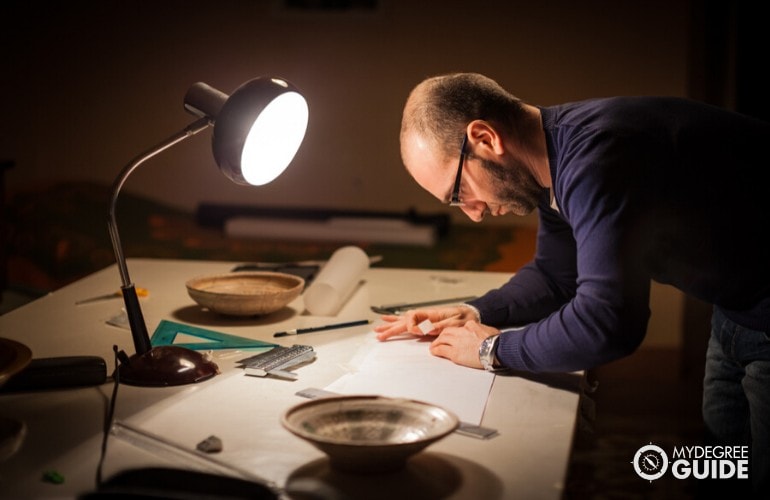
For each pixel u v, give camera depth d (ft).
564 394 5.10
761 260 5.09
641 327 4.79
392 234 16.30
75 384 5.14
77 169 18.65
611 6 16.87
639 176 4.75
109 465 4.03
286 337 6.25
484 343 5.47
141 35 18.13
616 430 12.21
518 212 5.62
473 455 4.22
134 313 5.40
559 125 5.16
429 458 4.17
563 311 5.04
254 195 18.31
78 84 18.39
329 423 4.14
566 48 17.10
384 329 6.27
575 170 4.81
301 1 17.70
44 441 4.33
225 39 18.01
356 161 18.01
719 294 5.28
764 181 5.02
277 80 5.21
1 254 12.66
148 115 18.37
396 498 3.75
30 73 18.40
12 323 6.50
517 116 5.34
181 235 16.88
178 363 5.30
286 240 16.57
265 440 4.36
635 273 4.72
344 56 17.71
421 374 5.39
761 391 5.52
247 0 17.80
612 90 17.12
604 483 10.33
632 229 4.68
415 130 5.46
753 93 13.21
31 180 18.69
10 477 3.91
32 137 18.58
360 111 17.84
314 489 3.81
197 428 4.52
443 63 17.47
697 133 4.94
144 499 3.63
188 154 18.35
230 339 6.16
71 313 6.79
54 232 16.63
